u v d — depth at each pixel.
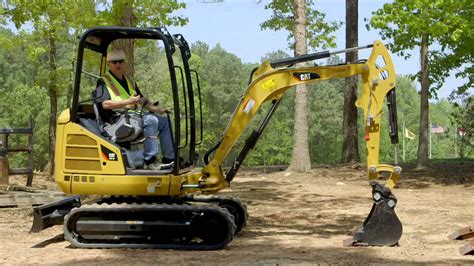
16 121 67.94
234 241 9.18
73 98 8.63
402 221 11.16
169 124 8.91
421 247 8.59
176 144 8.52
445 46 20.09
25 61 95.69
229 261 7.54
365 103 8.98
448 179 18.25
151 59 84.31
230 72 98.50
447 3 16.30
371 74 8.96
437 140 113.69
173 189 8.61
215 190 9.15
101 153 8.61
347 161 24.11
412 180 18.17
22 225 10.77
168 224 8.45
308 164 20.94
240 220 9.81
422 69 20.31
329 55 9.12
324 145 98.06
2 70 96.75
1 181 13.74
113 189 8.60
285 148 83.31
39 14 21.50
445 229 10.32
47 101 69.62
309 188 16.83
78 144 8.66
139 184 8.55
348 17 23.83
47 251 8.38
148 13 18.27
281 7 26.80
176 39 8.91
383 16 17.03
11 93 72.88
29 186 14.52
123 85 8.93
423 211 12.39
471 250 8.00
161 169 8.70
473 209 12.66
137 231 8.49
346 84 24.23
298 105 20.94
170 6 18.25
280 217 11.83
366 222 8.70
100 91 8.77
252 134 9.26
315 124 96.62
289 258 7.69
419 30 16.95
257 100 9.18
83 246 8.55
